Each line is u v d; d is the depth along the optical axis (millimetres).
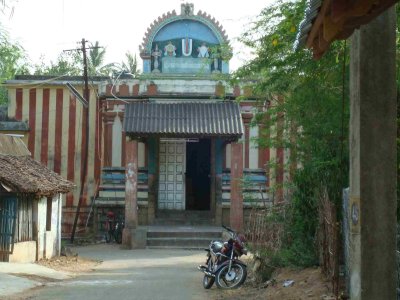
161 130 20859
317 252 10797
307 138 12195
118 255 19516
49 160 24922
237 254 11758
